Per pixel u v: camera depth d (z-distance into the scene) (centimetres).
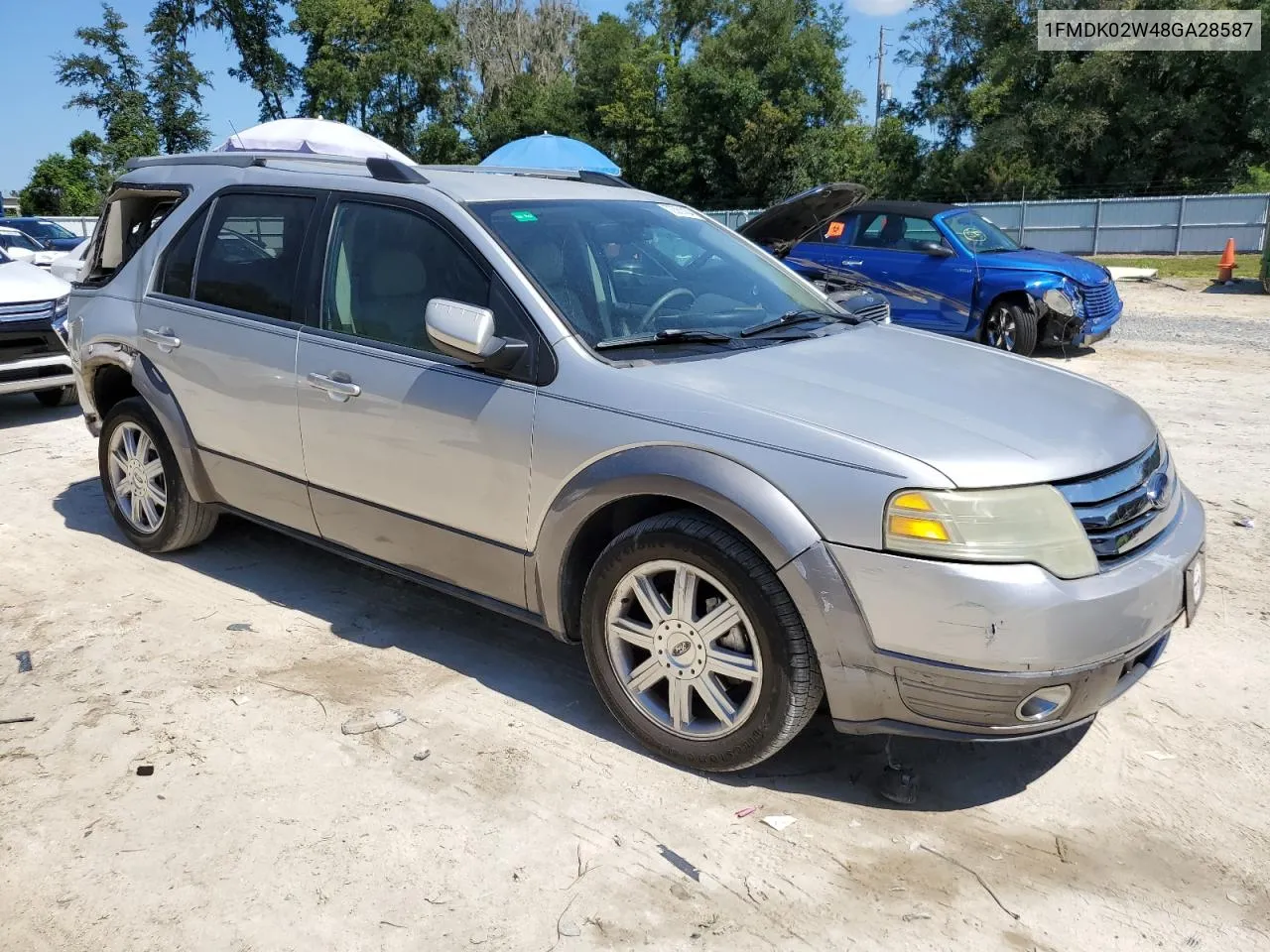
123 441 495
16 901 262
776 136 4522
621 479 306
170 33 4759
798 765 324
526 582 342
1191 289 1777
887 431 286
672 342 345
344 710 353
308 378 391
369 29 4906
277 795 304
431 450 354
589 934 250
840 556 274
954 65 4684
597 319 344
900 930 252
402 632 417
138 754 326
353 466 382
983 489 269
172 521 475
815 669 289
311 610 438
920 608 268
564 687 372
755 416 295
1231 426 745
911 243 1138
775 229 711
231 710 353
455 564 362
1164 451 339
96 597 450
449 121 5300
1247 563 483
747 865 276
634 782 313
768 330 372
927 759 329
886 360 351
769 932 251
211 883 268
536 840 285
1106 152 4212
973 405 310
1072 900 263
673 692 315
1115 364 1030
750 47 4681
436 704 358
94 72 4628
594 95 4962
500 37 5628
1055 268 1058
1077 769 322
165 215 472
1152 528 299
